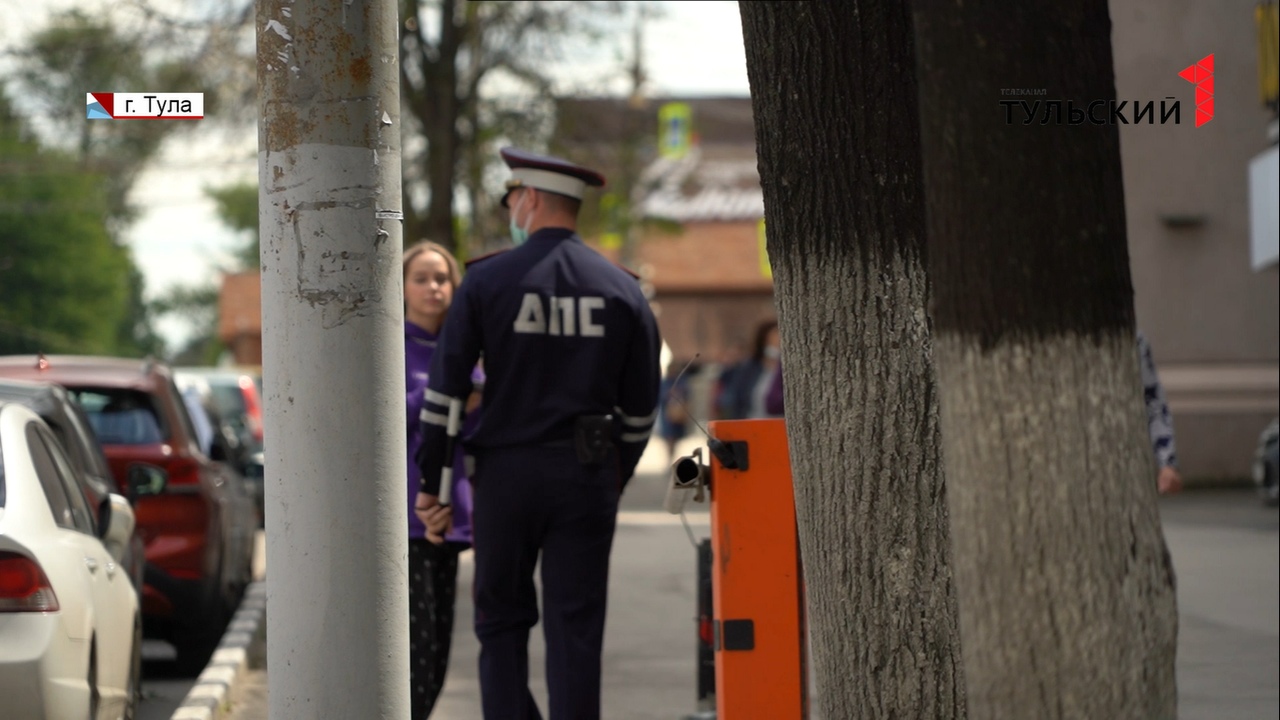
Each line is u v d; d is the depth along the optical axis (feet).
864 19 25.90
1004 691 20.02
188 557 62.80
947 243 20.27
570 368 35.86
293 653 27.02
